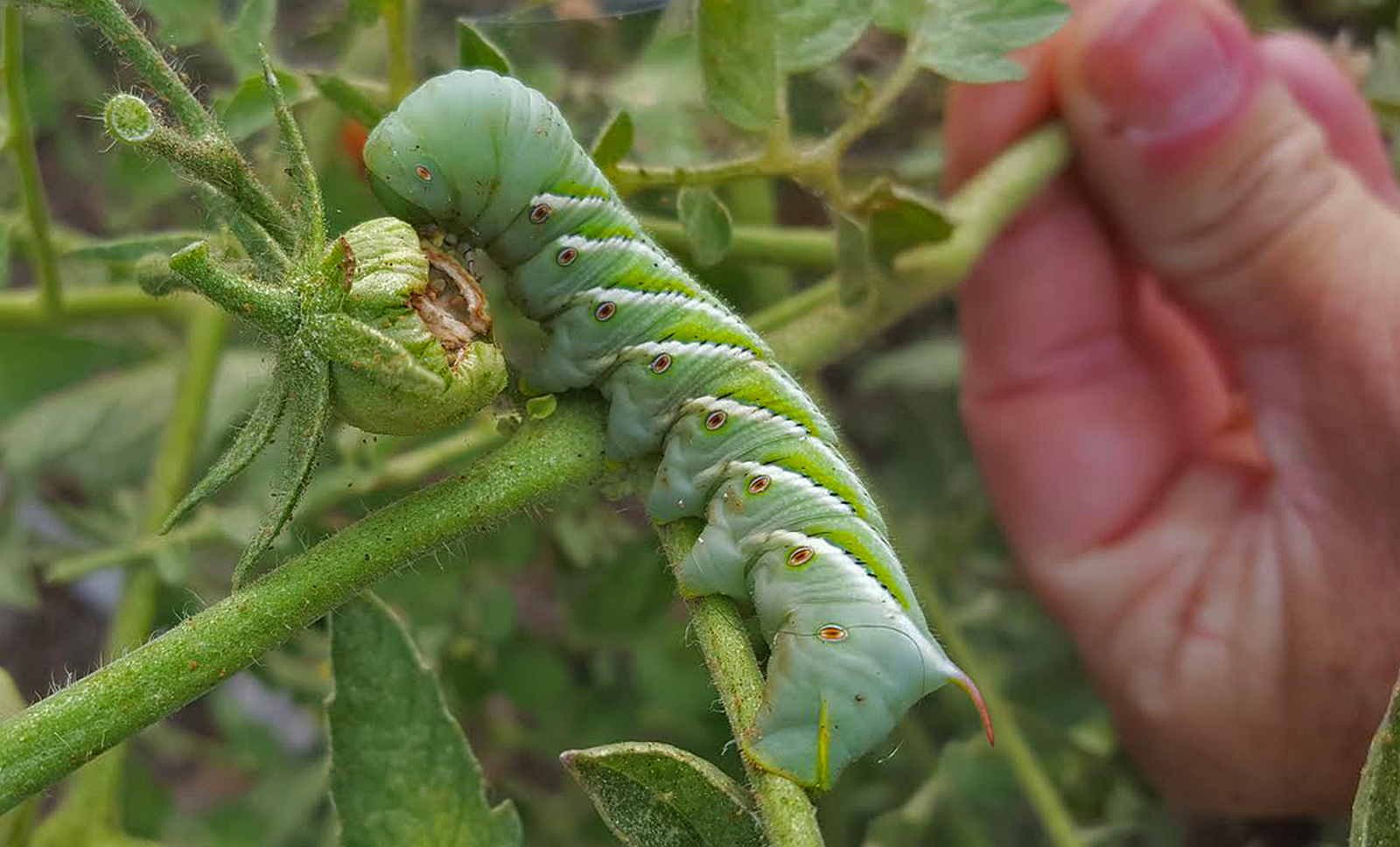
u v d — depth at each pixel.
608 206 0.25
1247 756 0.33
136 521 0.34
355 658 0.25
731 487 0.25
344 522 0.32
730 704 0.24
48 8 0.22
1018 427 0.34
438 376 0.23
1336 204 0.30
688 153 0.29
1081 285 0.33
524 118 0.24
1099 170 0.31
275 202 0.22
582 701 0.36
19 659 0.49
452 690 0.35
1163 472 0.34
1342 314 0.30
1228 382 0.34
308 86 0.27
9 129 0.27
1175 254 0.31
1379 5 0.39
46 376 0.39
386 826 0.25
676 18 0.32
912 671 0.24
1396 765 0.23
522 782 0.40
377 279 0.23
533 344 0.34
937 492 0.43
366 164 0.24
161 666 0.23
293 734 0.46
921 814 0.34
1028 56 0.31
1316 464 0.31
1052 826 0.33
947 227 0.27
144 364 0.40
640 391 0.25
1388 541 0.30
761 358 0.25
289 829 0.37
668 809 0.23
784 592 0.24
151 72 0.22
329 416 0.22
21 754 0.23
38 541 0.43
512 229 0.25
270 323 0.22
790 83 0.33
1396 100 0.34
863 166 0.38
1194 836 0.42
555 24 0.31
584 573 0.35
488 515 0.24
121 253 0.25
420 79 0.31
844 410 0.47
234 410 0.36
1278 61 0.32
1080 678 0.38
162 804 0.36
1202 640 0.33
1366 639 0.31
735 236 0.31
